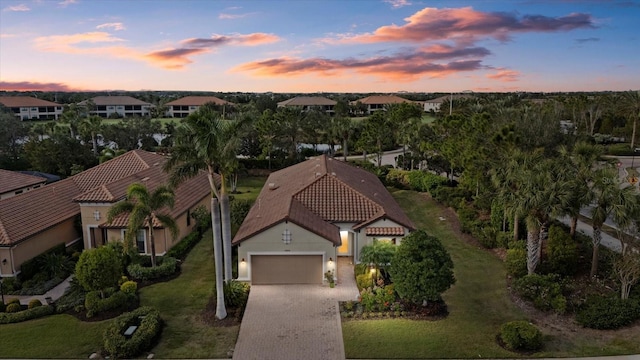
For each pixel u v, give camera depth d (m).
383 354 19.53
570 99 82.75
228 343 20.70
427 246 22.88
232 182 53.34
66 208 33.78
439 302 24.06
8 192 40.28
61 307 23.75
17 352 19.81
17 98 127.19
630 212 23.38
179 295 25.73
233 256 30.70
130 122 82.81
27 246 28.59
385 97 144.25
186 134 22.56
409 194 50.25
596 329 21.17
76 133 77.94
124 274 28.36
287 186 37.44
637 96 73.44
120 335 20.00
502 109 47.09
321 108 137.38
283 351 19.95
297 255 26.98
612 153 71.06
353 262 30.08
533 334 19.38
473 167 35.84
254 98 170.38
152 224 28.55
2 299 24.62
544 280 24.08
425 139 54.31
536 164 26.80
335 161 45.81
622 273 22.17
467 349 19.80
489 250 32.56
